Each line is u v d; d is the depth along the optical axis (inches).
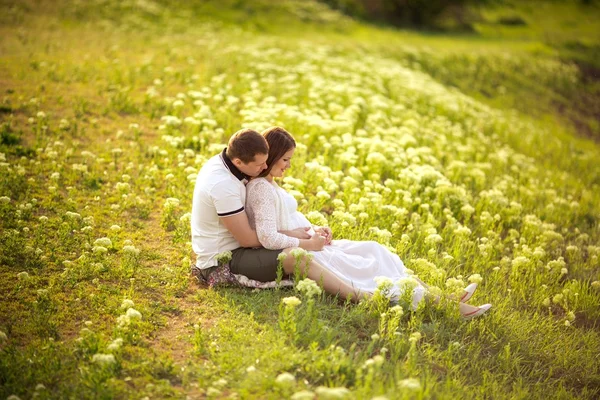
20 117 309.0
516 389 153.6
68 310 159.9
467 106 593.3
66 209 221.3
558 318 203.2
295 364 140.8
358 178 270.7
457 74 842.8
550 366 168.9
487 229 261.9
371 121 373.7
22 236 196.4
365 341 158.1
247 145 162.9
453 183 317.4
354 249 179.3
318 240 171.6
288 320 153.2
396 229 232.7
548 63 1002.1
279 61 542.9
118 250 197.0
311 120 316.8
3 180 229.5
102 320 157.4
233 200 165.9
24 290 166.7
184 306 168.1
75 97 353.7
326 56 634.8
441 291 176.1
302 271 167.8
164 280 181.6
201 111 321.4
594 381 167.3
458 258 223.6
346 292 169.0
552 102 857.5
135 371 137.0
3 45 490.9
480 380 155.4
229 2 959.0
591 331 191.8
